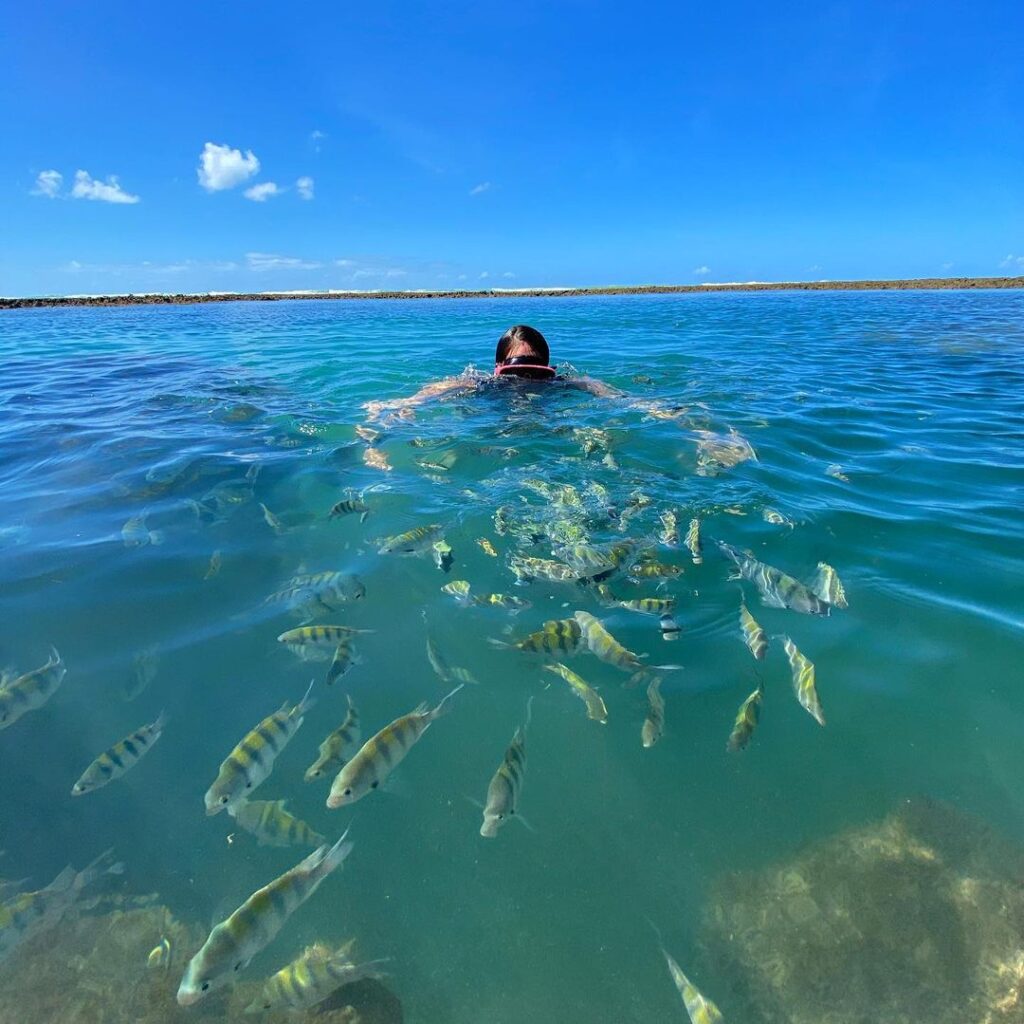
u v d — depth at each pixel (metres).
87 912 0.45
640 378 2.12
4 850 0.49
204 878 0.47
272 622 0.75
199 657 0.69
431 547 0.91
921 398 1.82
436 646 0.71
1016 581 0.82
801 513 1.01
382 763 0.54
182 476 1.19
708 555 0.89
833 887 0.49
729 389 1.94
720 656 0.70
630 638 0.72
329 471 1.22
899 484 1.14
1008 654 0.69
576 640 0.69
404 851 0.50
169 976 0.42
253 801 0.53
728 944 0.45
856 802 0.54
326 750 0.57
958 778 0.56
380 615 0.77
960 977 0.44
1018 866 0.49
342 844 0.50
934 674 0.67
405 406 1.68
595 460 1.25
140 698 0.63
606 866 0.49
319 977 0.43
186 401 1.85
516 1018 0.41
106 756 0.55
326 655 0.70
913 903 0.48
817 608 0.77
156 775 0.55
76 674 0.66
